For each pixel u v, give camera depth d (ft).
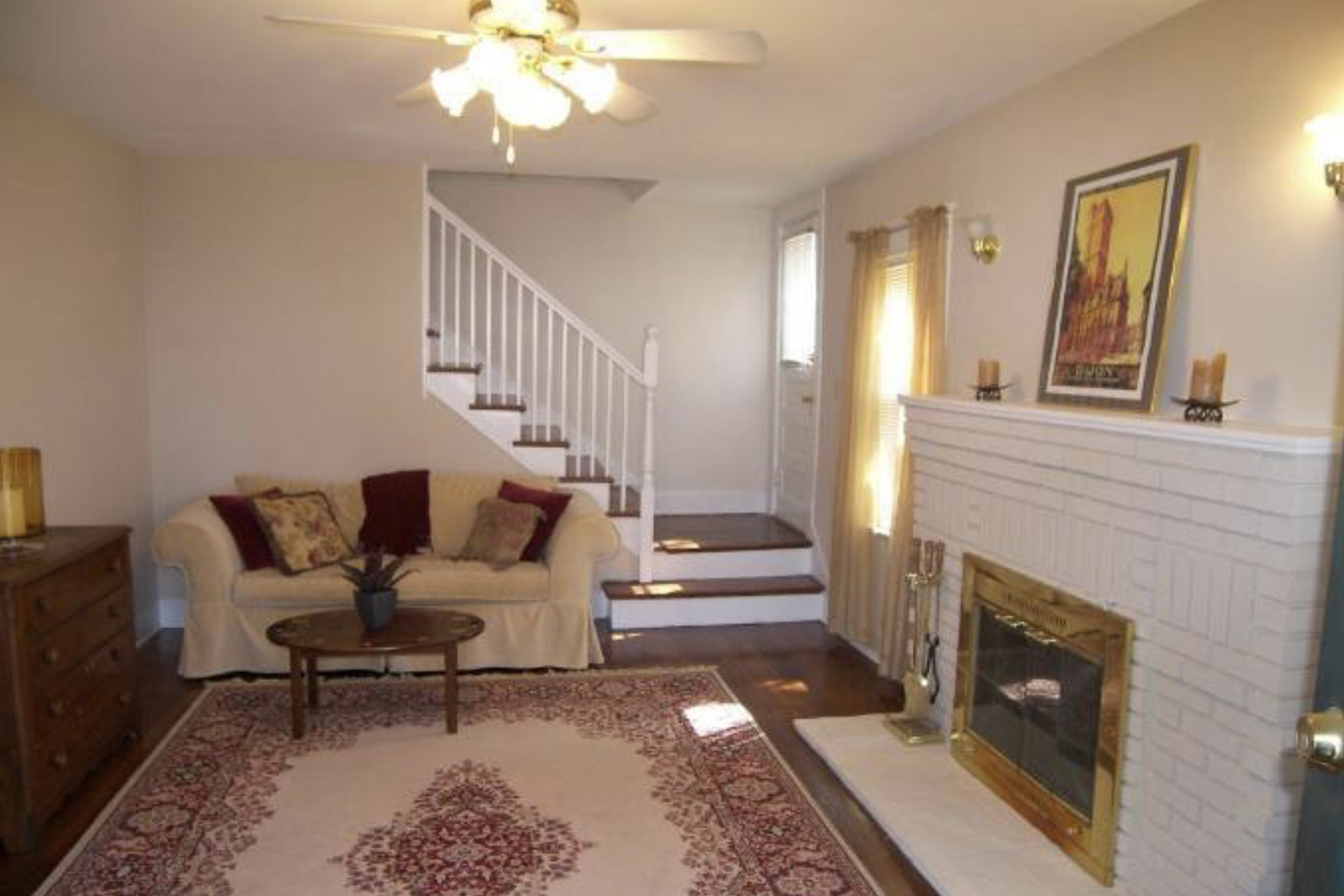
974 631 11.22
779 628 17.61
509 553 15.26
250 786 10.87
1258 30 8.24
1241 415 8.45
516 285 19.97
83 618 10.51
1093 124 10.41
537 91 7.88
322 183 16.79
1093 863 8.98
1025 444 10.16
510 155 9.36
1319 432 7.09
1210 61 8.78
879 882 9.18
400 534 16.08
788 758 11.93
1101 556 9.00
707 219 21.98
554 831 9.96
